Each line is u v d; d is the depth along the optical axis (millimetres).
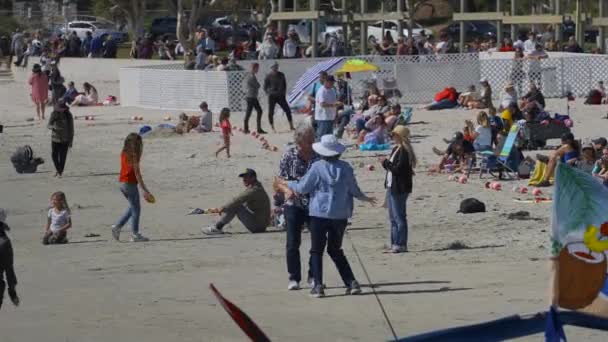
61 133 51500
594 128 61250
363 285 26141
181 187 47250
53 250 33969
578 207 13594
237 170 51594
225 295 25625
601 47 96688
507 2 127250
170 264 30453
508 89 65812
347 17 103438
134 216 34969
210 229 35906
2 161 57938
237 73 75562
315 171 24344
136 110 78938
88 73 103312
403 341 14078
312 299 24750
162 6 154500
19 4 154500
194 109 77750
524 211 37719
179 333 21969
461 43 101625
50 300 26156
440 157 51656
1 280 24625
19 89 100188
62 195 35188
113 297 26078
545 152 52562
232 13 123688
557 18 96500
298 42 99562
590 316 13672
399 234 30641
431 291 25078
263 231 36125
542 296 23859
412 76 78812
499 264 28312
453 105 72562
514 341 19297
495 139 49906
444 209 39188
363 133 57250
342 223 24594
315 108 55750
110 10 141500
